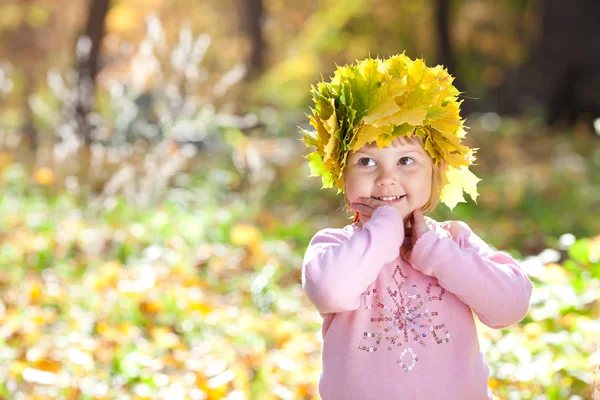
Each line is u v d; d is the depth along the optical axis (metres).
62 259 8.23
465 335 2.98
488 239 9.85
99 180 10.35
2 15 30.92
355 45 31.80
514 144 17.84
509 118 22.52
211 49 31.39
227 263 8.28
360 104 2.97
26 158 13.20
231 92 13.92
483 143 17.98
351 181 3.04
